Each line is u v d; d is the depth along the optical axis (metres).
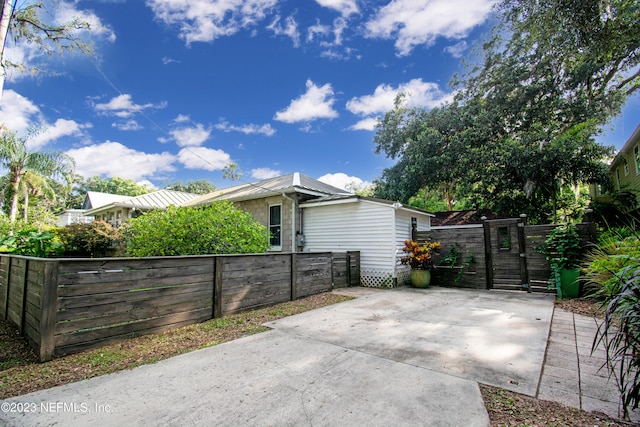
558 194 13.38
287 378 2.76
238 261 5.33
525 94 13.42
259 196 10.67
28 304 3.70
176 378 2.78
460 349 3.51
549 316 5.00
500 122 14.06
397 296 7.02
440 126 15.23
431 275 8.81
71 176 17.55
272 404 2.31
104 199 22.31
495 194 13.97
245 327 4.45
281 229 10.50
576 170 11.89
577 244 6.40
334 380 2.71
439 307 5.83
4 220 15.34
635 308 1.90
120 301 3.80
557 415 2.14
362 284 8.78
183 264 4.52
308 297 6.77
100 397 2.44
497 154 12.97
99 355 3.33
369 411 2.20
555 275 6.76
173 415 2.18
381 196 17.34
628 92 13.27
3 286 4.99
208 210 7.04
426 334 4.10
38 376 2.82
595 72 12.36
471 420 2.08
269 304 5.89
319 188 11.04
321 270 7.41
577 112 12.88
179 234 6.39
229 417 2.14
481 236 8.18
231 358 3.26
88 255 12.34
